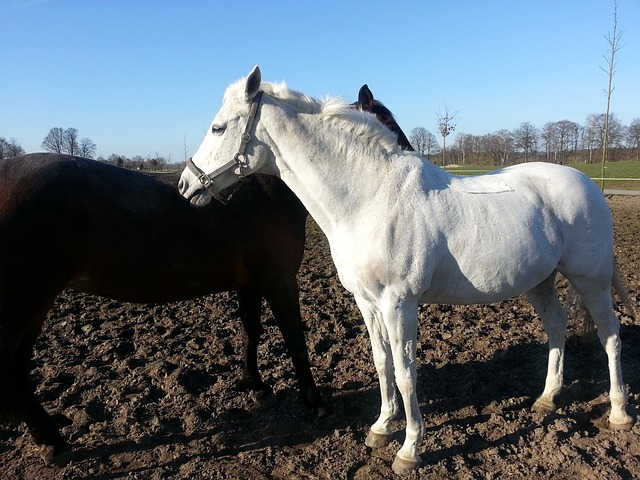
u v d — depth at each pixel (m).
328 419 3.38
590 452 2.98
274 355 4.45
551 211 3.04
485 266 2.79
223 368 4.23
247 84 2.72
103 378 4.02
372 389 3.81
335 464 2.95
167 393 3.81
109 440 3.24
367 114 2.85
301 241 3.45
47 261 2.85
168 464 2.99
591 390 3.74
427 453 3.02
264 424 3.42
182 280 3.29
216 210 3.22
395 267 2.66
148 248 3.11
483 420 3.40
